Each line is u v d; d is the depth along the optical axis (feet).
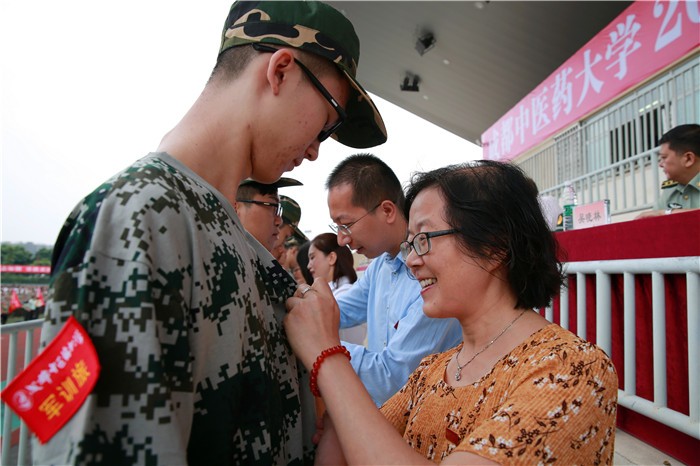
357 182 5.82
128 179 1.96
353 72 2.97
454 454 2.30
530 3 23.36
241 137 2.60
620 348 7.42
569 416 2.32
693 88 14.20
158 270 1.85
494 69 29.68
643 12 13.64
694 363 5.49
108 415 1.64
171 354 1.83
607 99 15.58
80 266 1.76
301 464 2.77
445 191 3.12
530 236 3.01
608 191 17.87
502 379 2.79
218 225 2.28
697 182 10.23
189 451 2.02
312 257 10.33
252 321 2.36
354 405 2.58
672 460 5.99
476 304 3.11
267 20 2.61
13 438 7.18
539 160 23.81
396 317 5.74
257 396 2.28
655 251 6.27
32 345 6.33
